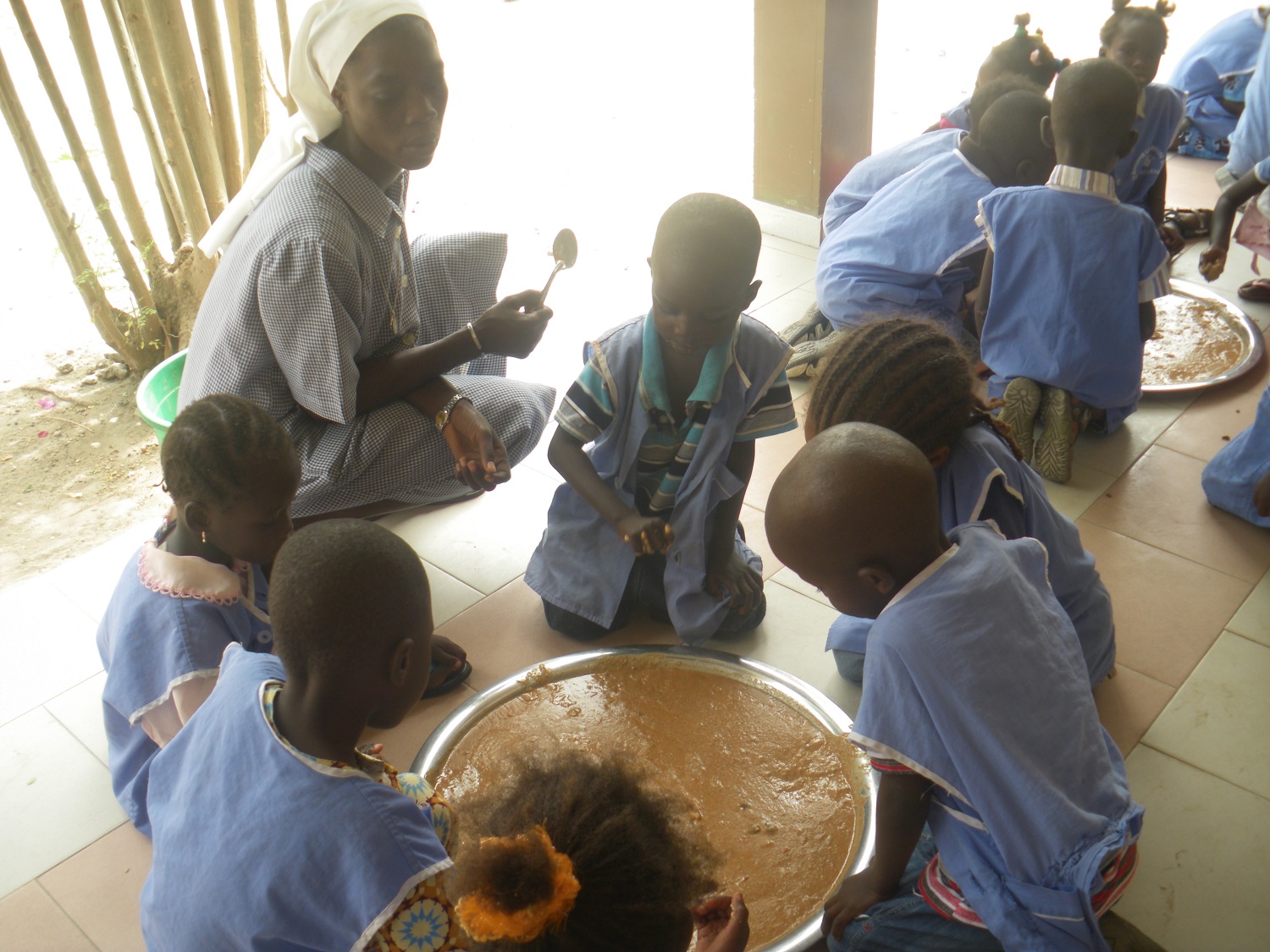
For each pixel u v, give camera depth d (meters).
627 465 2.10
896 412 1.65
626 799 1.04
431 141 2.13
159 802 1.30
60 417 3.18
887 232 3.06
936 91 5.79
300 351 2.12
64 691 2.16
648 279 3.80
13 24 5.19
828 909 1.57
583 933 0.96
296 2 5.59
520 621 2.34
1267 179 3.05
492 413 2.44
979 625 1.31
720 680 2.12
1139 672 2.13
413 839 1.17
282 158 2.20
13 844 1.86
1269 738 1.98
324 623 1.12
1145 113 3.35
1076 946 1.31
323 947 1.14
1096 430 2.91
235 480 1.55
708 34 6.98
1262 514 2.47
